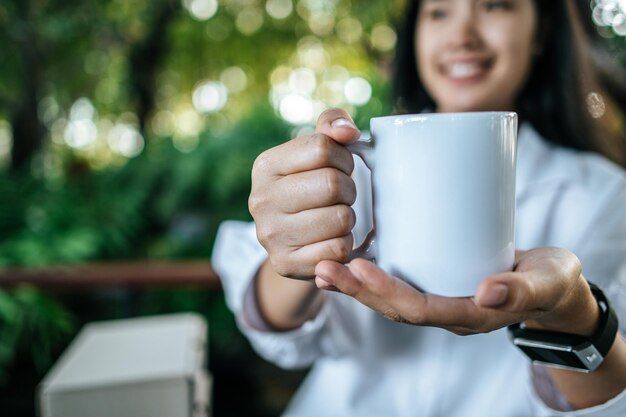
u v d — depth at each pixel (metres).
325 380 0.69
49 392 0.61
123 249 1.51
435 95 0.73
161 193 1.63
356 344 0.67
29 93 1.80
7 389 1.22
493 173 0.36
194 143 1.82
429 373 0.65
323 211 0.36
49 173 1.81
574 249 0.65
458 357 0.64
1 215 1.41
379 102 1.80
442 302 0.34
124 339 0.75
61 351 1.25
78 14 1.86
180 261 1.51
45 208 1.47
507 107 0.72
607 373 0.46
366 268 0.34
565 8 0.71
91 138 2.37
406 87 0.84
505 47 0.67
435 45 0.70
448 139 0.35
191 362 0.66
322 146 0.36
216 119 2.79
